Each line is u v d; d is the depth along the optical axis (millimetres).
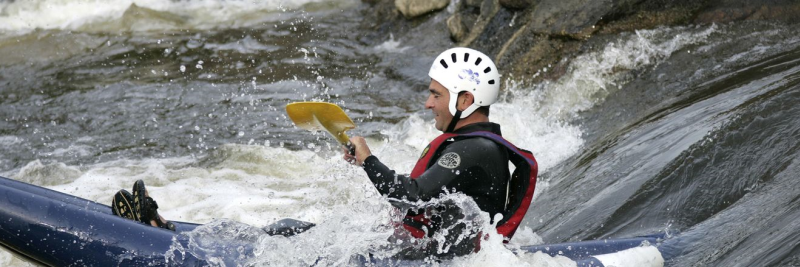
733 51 16359
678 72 16219
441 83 7820
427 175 7359
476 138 7602
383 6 27891
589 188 11961
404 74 22406
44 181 15516
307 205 13227
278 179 14906
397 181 7402
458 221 7570
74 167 16453
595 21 18266
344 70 23359
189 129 19234
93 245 7992
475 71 7777
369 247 7863
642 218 10250
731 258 7898
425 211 7629
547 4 19562
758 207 9078
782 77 13062
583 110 16766
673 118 13258
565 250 8445
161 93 22250
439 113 7914
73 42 27016
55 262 8117
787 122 10797
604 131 15164
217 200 13758
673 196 10430
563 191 12508
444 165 7371
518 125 16453
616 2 18250
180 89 22500
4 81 24031
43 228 8031
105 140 18812
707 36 17375
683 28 17922
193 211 13312
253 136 18438
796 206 8328
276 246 8008
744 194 9859
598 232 10398
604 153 13289
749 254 7699
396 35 25969
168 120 20000
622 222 10383
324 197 13312
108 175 15727
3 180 8547
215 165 15898
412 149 16250
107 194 14453
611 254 8438
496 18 21797
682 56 16859
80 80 23781
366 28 27266
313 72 23281
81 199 8656
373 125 18531
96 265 8016
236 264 7887
